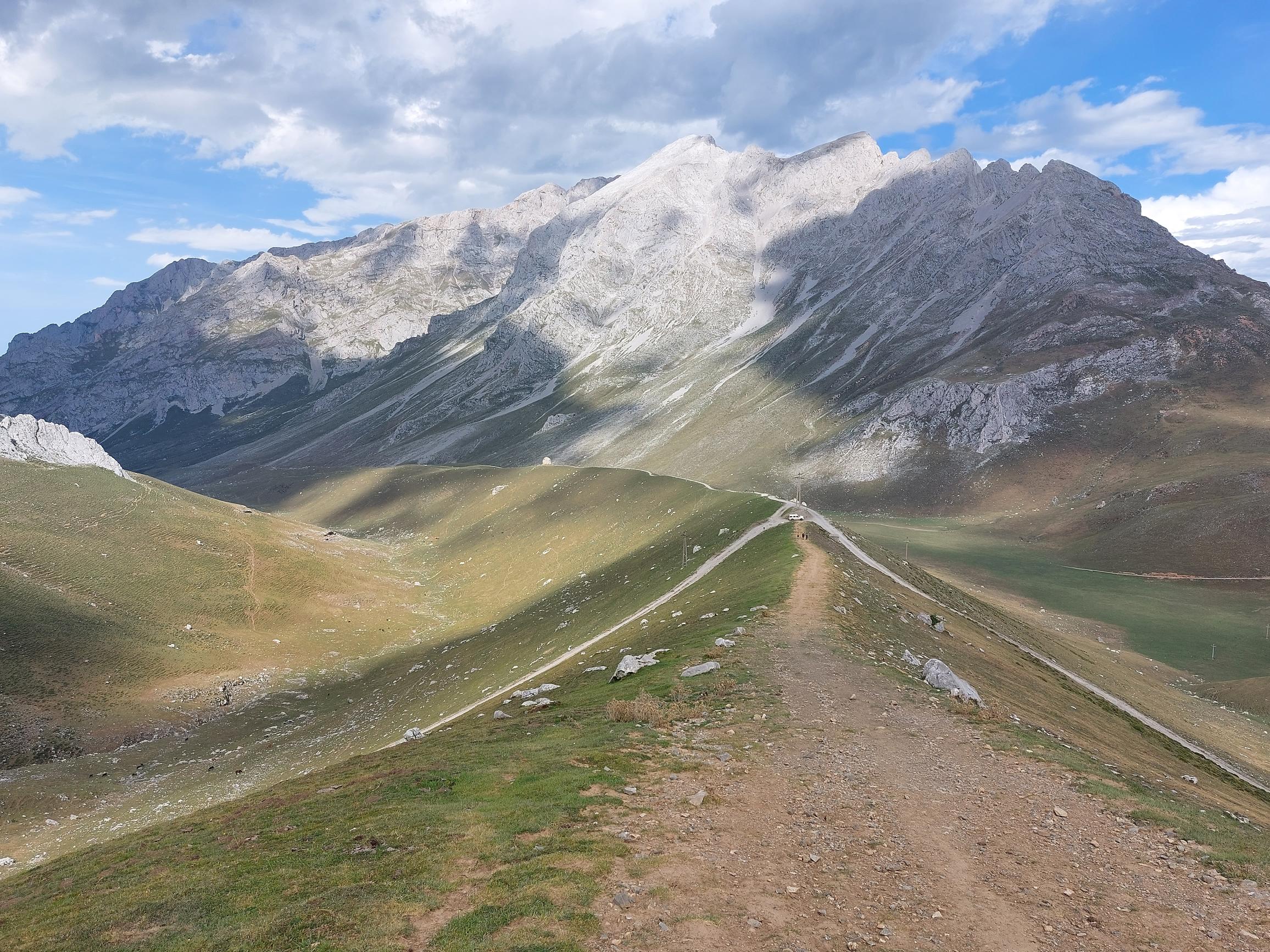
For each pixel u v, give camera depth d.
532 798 24.39
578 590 119.88
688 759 28.08
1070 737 38.31
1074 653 97.62
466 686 83.38
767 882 18.52
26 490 153.88
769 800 24.12
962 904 17.77
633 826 21.83
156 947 16.69
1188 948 16.14
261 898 18.61
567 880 18.30
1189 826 22.98
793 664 41.50
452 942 15.88
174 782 76.62
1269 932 16.83
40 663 103.50
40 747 86.81
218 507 192.12
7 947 18.02
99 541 146.50
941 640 58.19
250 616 138.38
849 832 21.81
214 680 111.94
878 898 17.98
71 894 21.41
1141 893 18.62
